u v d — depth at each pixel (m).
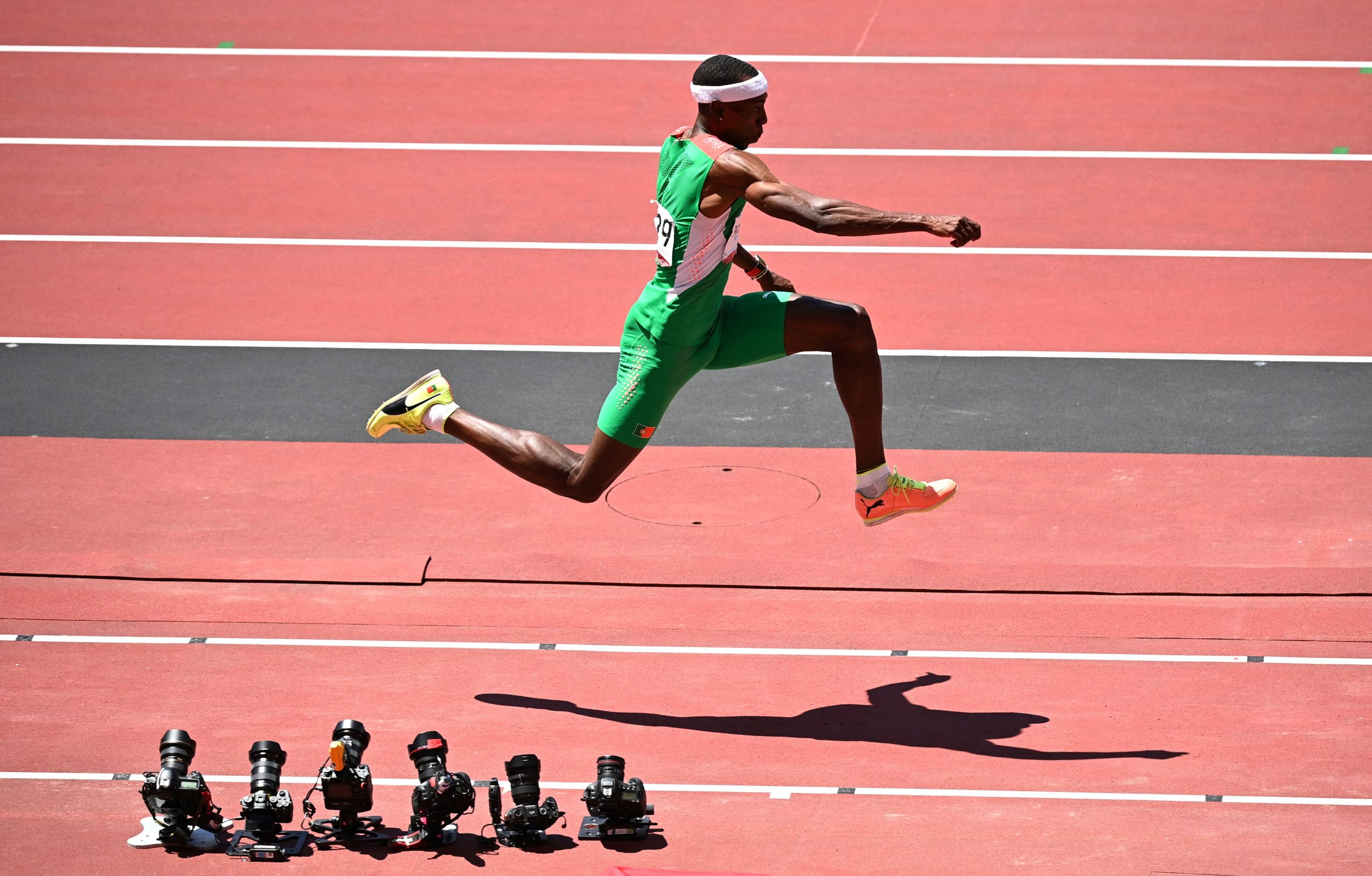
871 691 29.61
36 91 68.50
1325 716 28.28
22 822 25.47
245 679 30.19
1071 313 49.00
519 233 55.72
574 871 24.02
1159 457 39.59
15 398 44.12
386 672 30.47
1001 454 40.03
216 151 63.00
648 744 27.77
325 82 69.00
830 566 34.25
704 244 25.69
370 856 24.59
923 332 47.91
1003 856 24.14
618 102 66.38
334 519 36.97
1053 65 68.38
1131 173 59.03
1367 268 51.53
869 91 66.31
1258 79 66.25
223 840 25.06
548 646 31.47
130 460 40.34
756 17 74.50
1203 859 23.97
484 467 40.12
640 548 35.31
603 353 46.81
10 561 34.53
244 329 48.88
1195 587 32.75
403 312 49.88
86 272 53.09
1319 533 35.28
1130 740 27.62
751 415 43.09
